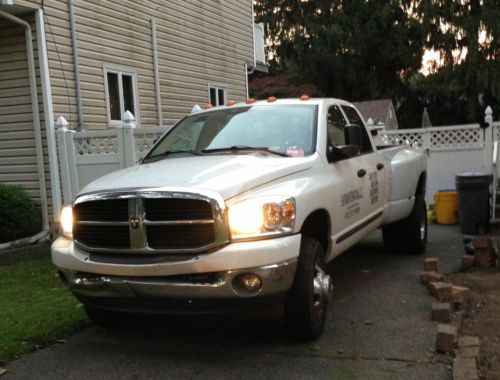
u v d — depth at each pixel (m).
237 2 16.11
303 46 43.25
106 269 4.19
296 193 4.29
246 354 4.36
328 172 5.01
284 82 45.38
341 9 41.28
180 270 3.97
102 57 10.61
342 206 5.12
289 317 4.38
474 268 6.74
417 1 35.69
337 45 40.31
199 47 14.05
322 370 4.02
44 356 4.50
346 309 5.33
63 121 9.38
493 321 4.91
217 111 6.03
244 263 3.91
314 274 4.52
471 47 31.11
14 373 4.20
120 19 11.12
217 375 4.02
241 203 4.04
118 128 9.16
